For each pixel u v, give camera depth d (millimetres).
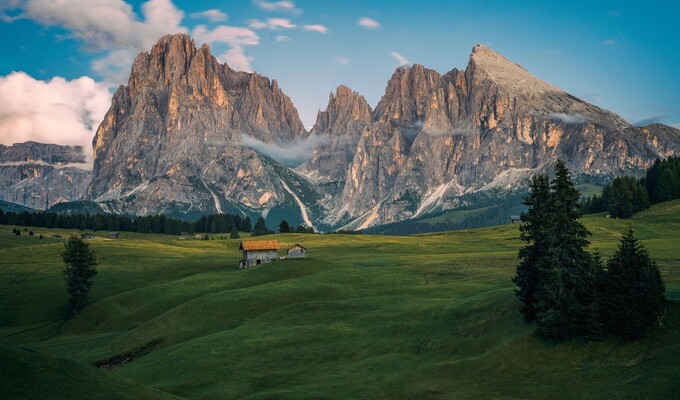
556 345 64438
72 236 140250
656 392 52188
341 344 77562
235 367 73250
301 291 109875
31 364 49125
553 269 66750
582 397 54938
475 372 63562
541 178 75750
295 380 68250
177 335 97125
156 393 53156
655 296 60688
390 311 87062
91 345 105125
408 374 65438
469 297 88812
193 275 147500
